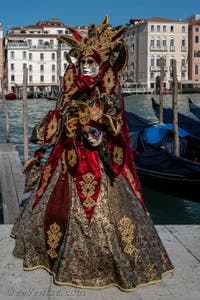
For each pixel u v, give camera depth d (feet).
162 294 9.33
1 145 63.87
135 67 270.67
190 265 10.79
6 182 39.22
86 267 9.34
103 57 9.85
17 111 167.94
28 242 10.16
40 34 262.47
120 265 9.26
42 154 10.77
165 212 40.73
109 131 9.27
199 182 39.68
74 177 9.66
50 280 9.71
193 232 13.29
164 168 42.11
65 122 9.67
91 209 9.42
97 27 10.14
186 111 151.84
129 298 9.11
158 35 255.70
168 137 51.29
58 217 9.61
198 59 260.01
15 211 29.76
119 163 9.51
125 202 9.70
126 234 9.46
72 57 10.50
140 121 60.54
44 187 10.12
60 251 9.51
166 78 258.98
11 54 252.01
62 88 10.43
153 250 9.84
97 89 9.77
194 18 273.13
